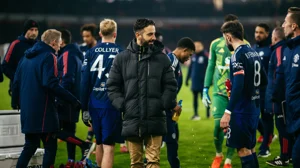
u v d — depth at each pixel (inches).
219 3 2496.3
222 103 298.7
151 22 213.0
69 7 2305.6
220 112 298.7
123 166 319.3
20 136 277.0
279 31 313.1
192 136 448.8
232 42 231.8
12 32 2130.9
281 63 299.7
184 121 565.9
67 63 296.7
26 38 320.8
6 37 2116.1
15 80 260.1
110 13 2394.2
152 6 2471.7
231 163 324.5
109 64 248.5
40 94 251.6
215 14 2504.9
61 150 384.8
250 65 225.8
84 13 2338.8
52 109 255.8
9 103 730.2
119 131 246.7
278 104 299.0
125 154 361.4
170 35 2472.9
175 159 269.0
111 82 218.7
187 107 740.7
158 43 218.8
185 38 276.4
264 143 344.2
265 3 2465.6
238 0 2513.5
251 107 228.8
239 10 2492.6
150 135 215.3
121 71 218.1
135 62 213.5
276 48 311.3
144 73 212.5
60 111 305.9
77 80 304.0
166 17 2484.0
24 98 251.9
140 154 221.1
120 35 2402.8
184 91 1047.0
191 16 2502.5
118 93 217.6
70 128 312.0
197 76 569.3
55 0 2265.0
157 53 216.1
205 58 573.0
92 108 250.2
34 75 251.8
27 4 2201.0
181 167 314.2
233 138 228.1
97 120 249.9
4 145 270.7
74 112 307.9
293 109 216.1
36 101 250.7
